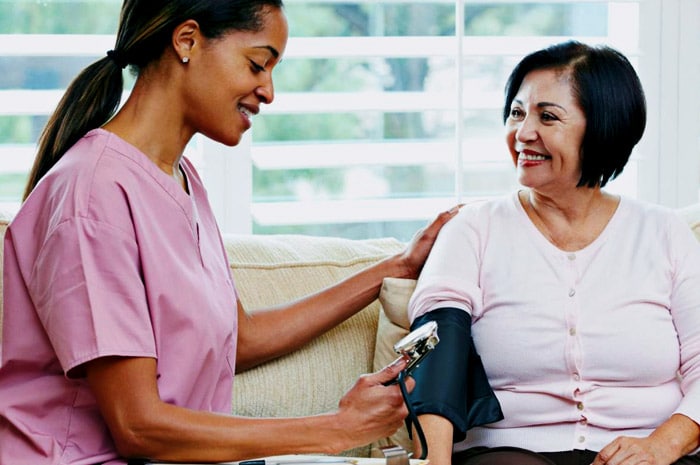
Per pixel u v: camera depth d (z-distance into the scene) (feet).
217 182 8.98
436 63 10.04
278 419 5.73
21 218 5.83
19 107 8.76
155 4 5.84
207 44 5.86
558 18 10.14
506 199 7.50
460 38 9.16
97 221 5.61
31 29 9.27
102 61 6.02
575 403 7.05
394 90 10.07
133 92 6.03
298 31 9.86
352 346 7.66
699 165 9.84
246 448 5.63
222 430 5.61
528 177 7.11
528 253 7.23
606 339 7.03
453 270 7.22
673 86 9.71
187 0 5.79
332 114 10.02
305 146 9.30
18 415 5.79
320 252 8.03
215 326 6.01
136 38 5.90
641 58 9.66
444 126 10.11
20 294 5.86
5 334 5.89
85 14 9.34
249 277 7.65
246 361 7.16
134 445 5.60
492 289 7.21
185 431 5.57
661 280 7.20
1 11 9.21
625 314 7.09
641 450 6.61
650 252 7.24
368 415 5.78
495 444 7.08
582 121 6.98
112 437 5.76
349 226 10.12
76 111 6.02
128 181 5.77
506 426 7.11
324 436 5.74
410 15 9.96
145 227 5.77
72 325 5.52
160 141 6.01
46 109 8.80
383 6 9.91
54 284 5.57
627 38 9.81
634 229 7.32
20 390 5.84
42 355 5.84
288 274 7.77
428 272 7.25
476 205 7.56
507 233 7.32
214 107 5.94
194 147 9.48
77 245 5.56
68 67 9.34
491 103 9.46
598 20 10.11
